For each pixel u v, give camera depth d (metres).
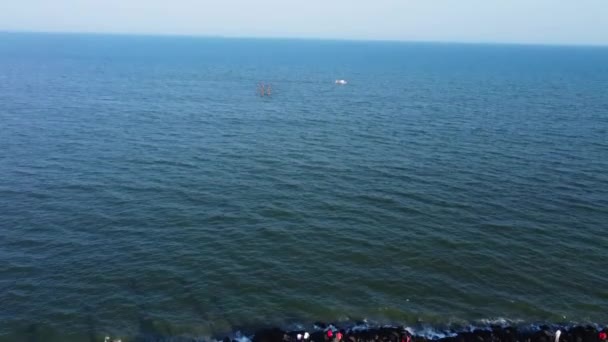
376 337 30.47
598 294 36.28
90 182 54.41
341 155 67.50
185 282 36.28
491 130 83.00
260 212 48.09
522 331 32.12
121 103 102.94
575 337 31.06
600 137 78.31
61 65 188.88
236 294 35.19
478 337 30.88
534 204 51.19
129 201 49.69
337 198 52.06
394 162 64.44
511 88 144.00
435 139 76.62
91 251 39.91
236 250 40.84
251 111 99.56
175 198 50.88
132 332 31.16
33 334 30.50
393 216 47.94
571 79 175.50
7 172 56.44
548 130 83.19
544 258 40.88
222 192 52.94
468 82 160.88
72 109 93.50
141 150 67.38
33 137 71.56
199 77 162.50
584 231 45.53
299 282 36.84
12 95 105.94
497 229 45.62
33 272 36.66
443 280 37.62
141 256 39.38
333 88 139.50
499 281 37.66
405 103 112.06
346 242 42.69
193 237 42.72
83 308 33.00
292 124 87.38
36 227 43.44
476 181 57.62
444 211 49.28
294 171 60.34
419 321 33.06
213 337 31.12
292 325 32.38
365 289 36.25
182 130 80.19
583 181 57.91
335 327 32.22
